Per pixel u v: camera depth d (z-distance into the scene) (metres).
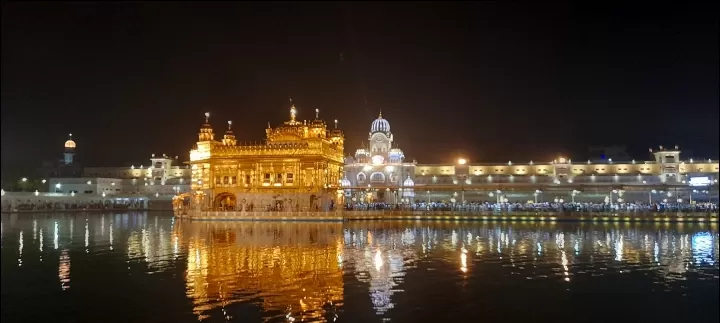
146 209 136.75
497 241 54.44
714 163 125.19
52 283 34.56
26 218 99.62
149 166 162.75
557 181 124.56
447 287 32.88
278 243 52.75
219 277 35.66
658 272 37.69
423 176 130.88
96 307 29.03
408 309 28.23
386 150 129.75
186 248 49.22
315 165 91.38
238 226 75.25
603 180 123.81
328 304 29.05
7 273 37.47
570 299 30.70
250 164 93.44
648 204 97.19
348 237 58.47
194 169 98.25
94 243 53.69
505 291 31.98
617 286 33.50
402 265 39.84
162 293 31.61
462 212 85.75
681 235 60.84
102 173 159.12
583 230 67.50
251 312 27.67
